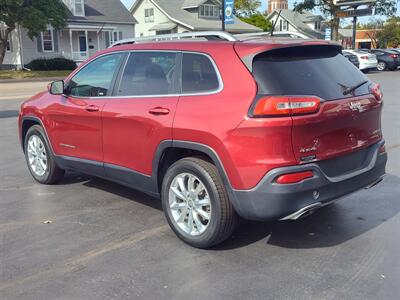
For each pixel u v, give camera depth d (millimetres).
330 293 3355
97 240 4359
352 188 4023
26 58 36562
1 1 29438
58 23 33000
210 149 3824
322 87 3852
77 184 6184
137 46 4742
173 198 4273
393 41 74188
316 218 4824
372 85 4418
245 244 4223
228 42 4012
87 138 5176
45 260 3951
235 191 3732
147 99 4430
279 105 3492
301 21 65125
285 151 3549
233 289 3432
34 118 5996
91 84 5180
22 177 6594
